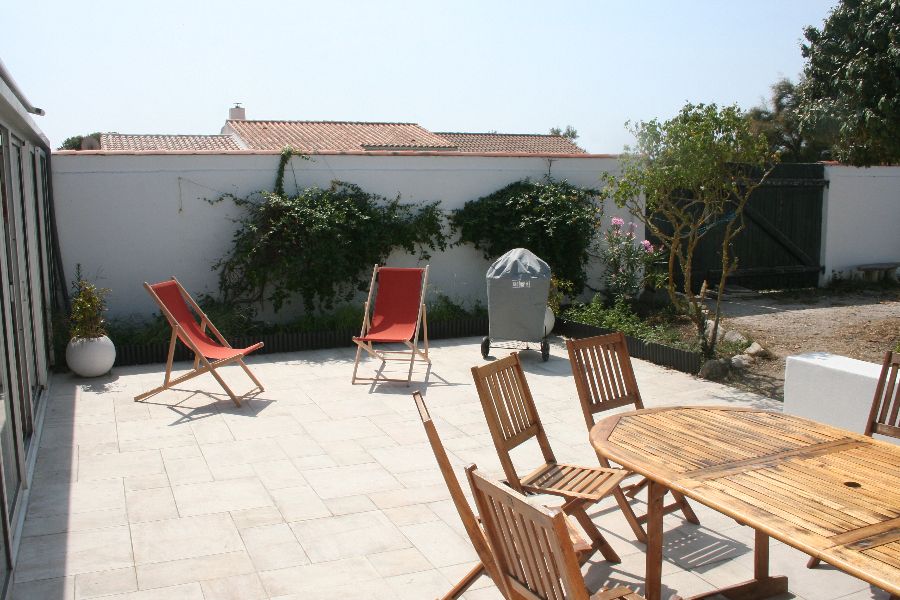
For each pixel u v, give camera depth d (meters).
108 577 3.67
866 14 7.07
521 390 4.04
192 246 9.45
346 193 10.02
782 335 9.52
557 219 10.35
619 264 10.95
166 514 4.43
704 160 7.24
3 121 5.36
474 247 10.73
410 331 7.94
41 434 5.92
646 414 3.74
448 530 4.21
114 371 8.08
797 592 3.54
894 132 6.98
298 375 7.94
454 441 5.78
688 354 7.93
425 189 10.46
